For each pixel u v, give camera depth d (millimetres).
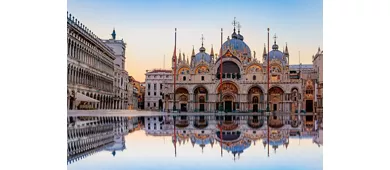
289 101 120125
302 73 127688
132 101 147875
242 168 13398
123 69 131750
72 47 75062
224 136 23000
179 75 128750
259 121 46312
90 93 88812
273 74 124562
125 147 17656
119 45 128625
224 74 128375
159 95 147875
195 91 127750
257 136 23078
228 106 126625
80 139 20125
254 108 125750
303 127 32688
